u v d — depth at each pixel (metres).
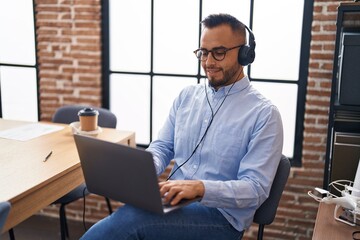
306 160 2.54
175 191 1.35
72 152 1.86
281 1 2.51
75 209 3.03
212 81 1.64
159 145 1.84
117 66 2.90
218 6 2.63
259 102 1.61
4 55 3.11
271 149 1.52
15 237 2.77
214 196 1.41
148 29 2.79
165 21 2.75
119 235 1.41
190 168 1.67
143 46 2.83
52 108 3.00
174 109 1.88
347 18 1.75
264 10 2.55
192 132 1.70
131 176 1.25
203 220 1.50
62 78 2.93
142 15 2.79
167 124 1.88
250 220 1.57
